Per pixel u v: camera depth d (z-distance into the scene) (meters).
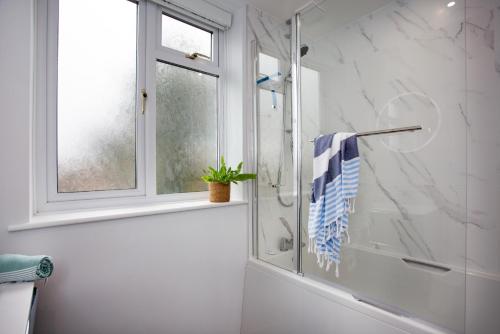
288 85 1.56
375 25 1.42
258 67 1.73
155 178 1.48
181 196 1.59
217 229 1.53
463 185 1.17
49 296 0.98
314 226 1.30
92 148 1.28
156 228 1.27
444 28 1.25
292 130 1.52
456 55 1.23
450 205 1.19
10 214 0.91
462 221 1.15
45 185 1.14
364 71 1.44
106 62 1.33
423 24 1.30
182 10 1.55
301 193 1.45
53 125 1.17
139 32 1.42
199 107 1.71
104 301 1.11
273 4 1.74
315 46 1.49
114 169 1.34
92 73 1.28
